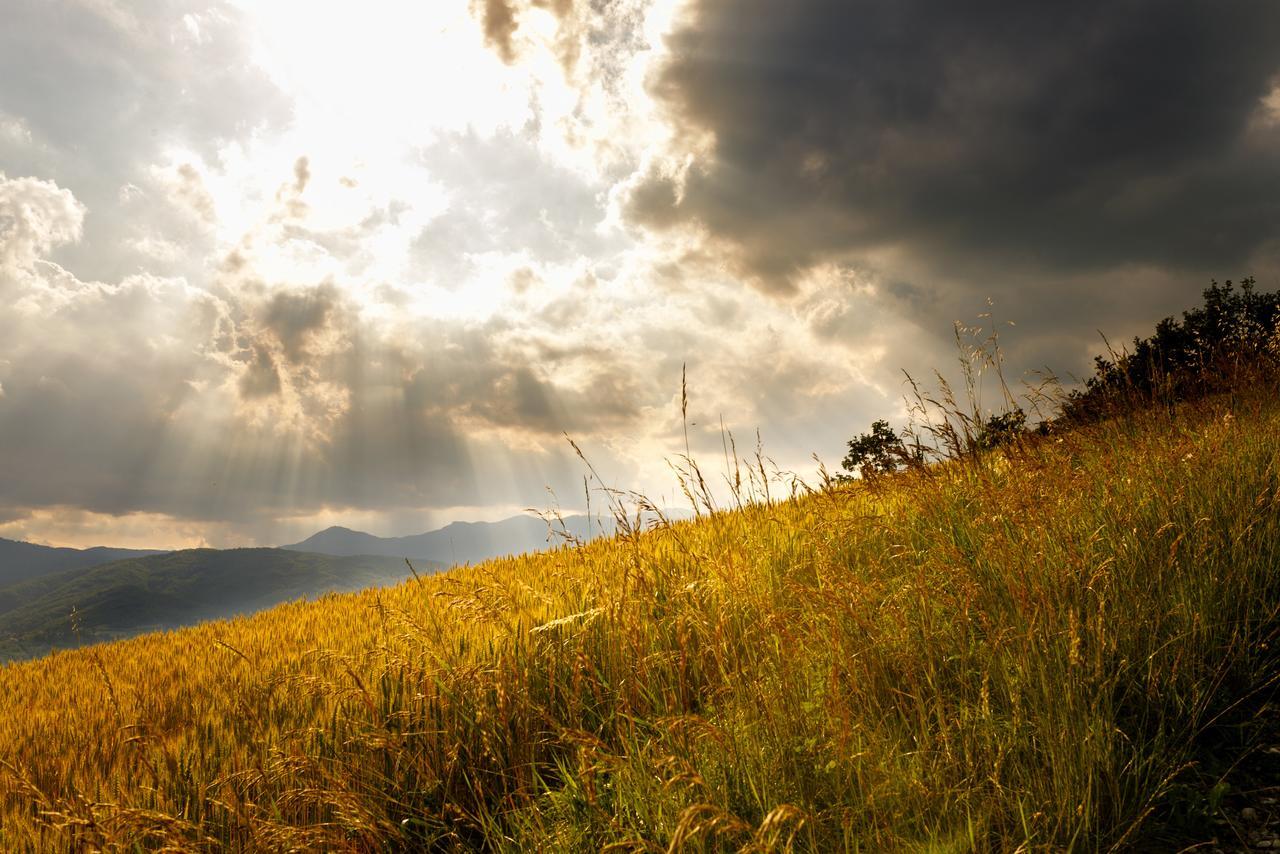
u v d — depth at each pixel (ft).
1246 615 13.34
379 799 13.35
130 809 10.39
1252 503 16.10
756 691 12.58
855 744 10.71
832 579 14.88
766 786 10.55
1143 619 12.80
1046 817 9.22
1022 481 17.57
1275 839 9.02
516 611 20.03
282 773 13.08
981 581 14.75
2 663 38.29
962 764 10.54
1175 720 11.42
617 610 16.69
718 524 23.13
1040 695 11.48
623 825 10.64
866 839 9.32
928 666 12.58
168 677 27.50
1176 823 9.64
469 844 12.44
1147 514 16.28
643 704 14.21
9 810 15.21
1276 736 10.80
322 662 20.94
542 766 14.01
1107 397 23.54
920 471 20.52
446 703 15.21
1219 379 24.48
